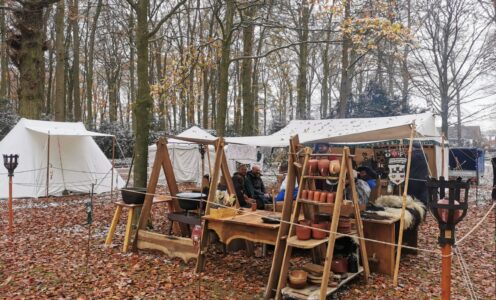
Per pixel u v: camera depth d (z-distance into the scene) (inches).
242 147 590.2
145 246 253.4
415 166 424.8
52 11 1040.2
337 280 192.4
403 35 428.8
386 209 245.8
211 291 196.1
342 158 185.5
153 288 198.1
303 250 260.8
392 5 482.9
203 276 216.5
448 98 770.2
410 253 264.8
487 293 197.8
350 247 211.0
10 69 1248.2
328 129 443.2
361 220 213.0
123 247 261.9
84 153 553.3
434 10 732.7
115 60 1269.7
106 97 1636.3
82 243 278.8
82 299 183.6
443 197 125.3
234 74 1328.7
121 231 315.9
